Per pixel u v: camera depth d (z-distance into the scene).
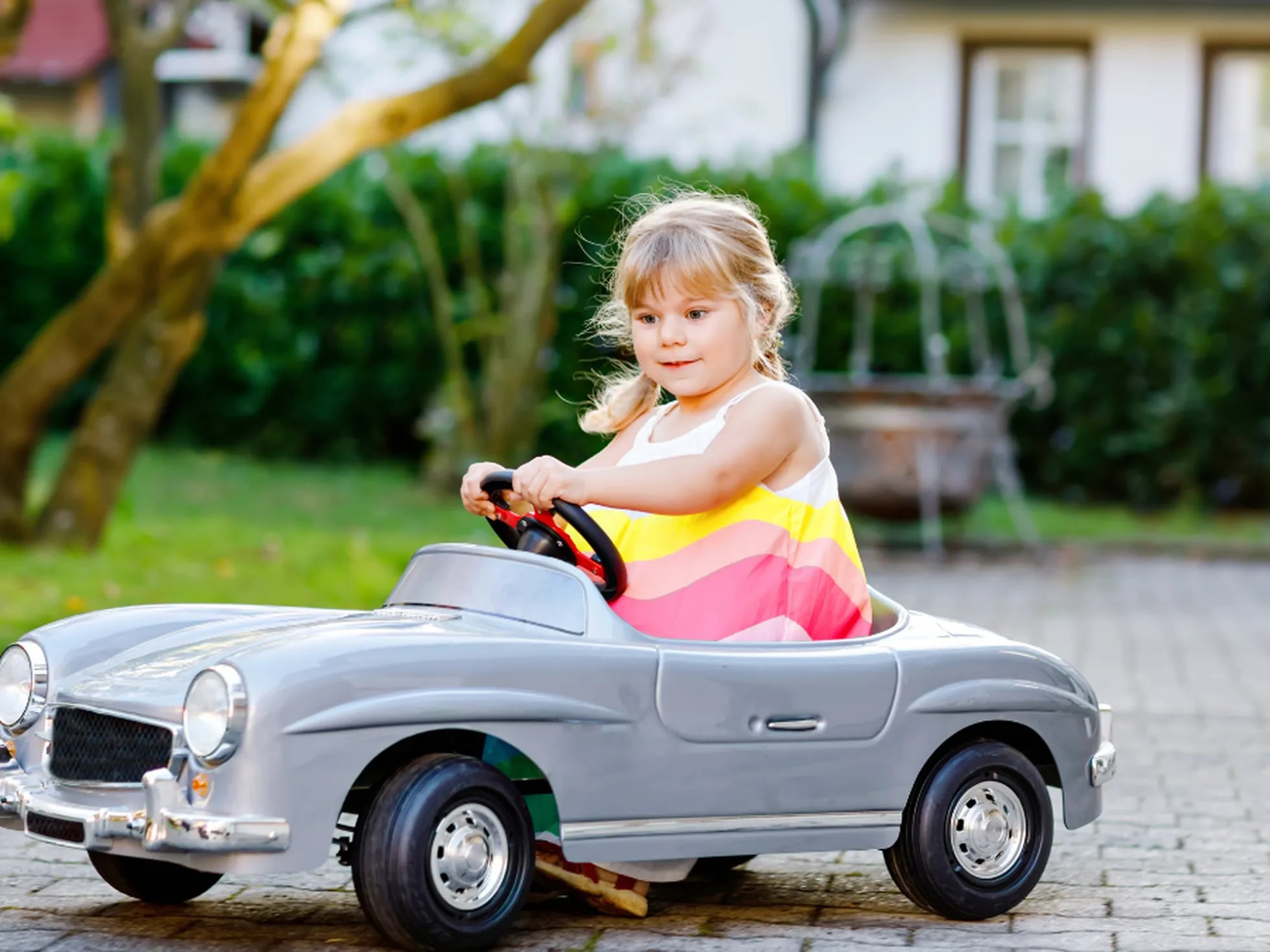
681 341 5.04
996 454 15.84
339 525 14.77
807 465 5.06
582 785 4.39
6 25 10.79
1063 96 21.62
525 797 4.70
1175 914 5.07
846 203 18.31
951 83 21.45
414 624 4.54
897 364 18.16
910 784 4.84
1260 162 21.45
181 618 4.98
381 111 10.83
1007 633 11.38
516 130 17.30
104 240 18.95
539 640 4.43
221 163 10.70
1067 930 4.86
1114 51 21.45
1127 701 9.06
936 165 21.47
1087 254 17.98
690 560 4.96
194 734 4.11
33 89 25.44
